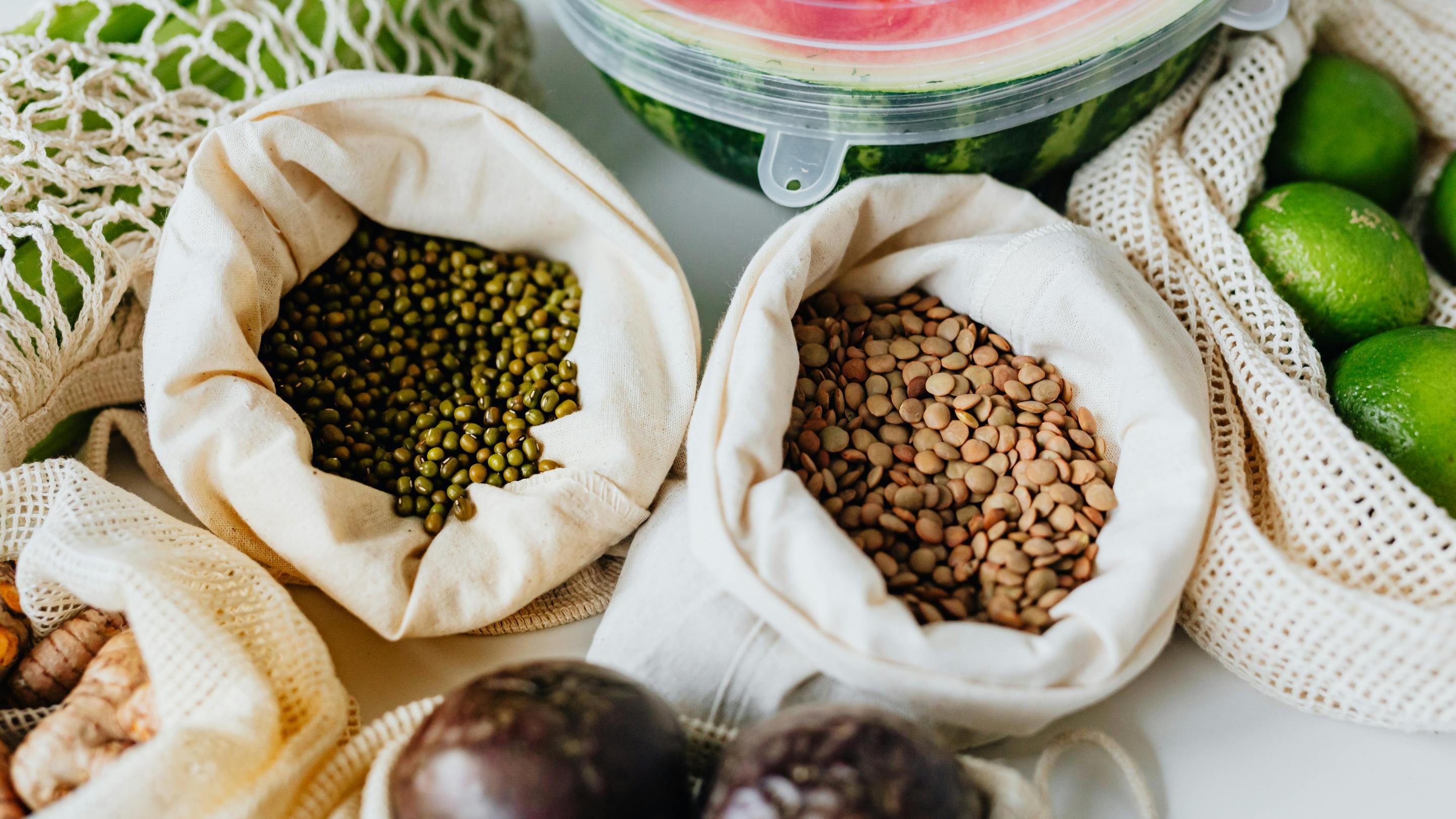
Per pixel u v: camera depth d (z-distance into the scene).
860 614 0.35
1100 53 0.40
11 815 0.36
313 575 0.39
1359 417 0.40
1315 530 0.38
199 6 0.43
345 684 0.40
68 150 0.41
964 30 0.41
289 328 0.42
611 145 0.49
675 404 0.41
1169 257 0.42
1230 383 0.41
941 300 0.43
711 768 0.35
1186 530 0.37
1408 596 0.37
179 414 0.38
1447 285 0.44
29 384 0.40
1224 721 0.39
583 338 0.42
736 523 0.37
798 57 0.41
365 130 0.42
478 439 0.41
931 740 0.35
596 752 0.33
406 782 0.34
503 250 0.45
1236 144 0.43
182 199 0.40
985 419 0.40
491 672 0.35
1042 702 0.36
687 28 0.41
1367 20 0.47
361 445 0.41
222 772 0.34
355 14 0.44
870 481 0.40
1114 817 0.38
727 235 0.47
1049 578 0.37
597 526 0.40
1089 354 0.40
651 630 0.38
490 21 0.47
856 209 0.41
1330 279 0.41
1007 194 0.43
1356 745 0.39
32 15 0.43
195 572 0.37
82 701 0.36
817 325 0.42
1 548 0.39
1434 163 0.47
